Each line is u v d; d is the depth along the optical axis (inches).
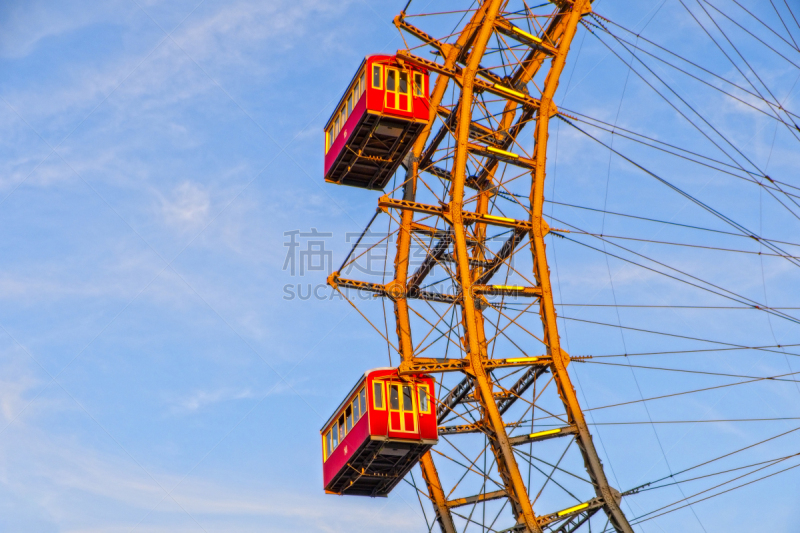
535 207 1825.8
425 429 1656.0
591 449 1619.1
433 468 1850.4
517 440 1643.7
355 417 1692.9
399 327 1835.6
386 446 1651.1
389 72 1765.5
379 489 1831.9
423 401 1681.8
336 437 1768.0
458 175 1776.6
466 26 1925.4
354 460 1691.7
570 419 1663.4
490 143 1998.0
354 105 1787.6
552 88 1889.8
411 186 1887.3
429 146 1904.5
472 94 1822.1
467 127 1803.6
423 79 1797.5
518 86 1977.1
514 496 1619.1
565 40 1913.1
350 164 1859.0
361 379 1691.7
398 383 1679.4
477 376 1673.2
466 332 1707.7
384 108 1728.6
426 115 1765.5
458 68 1859.0
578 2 1939.0
